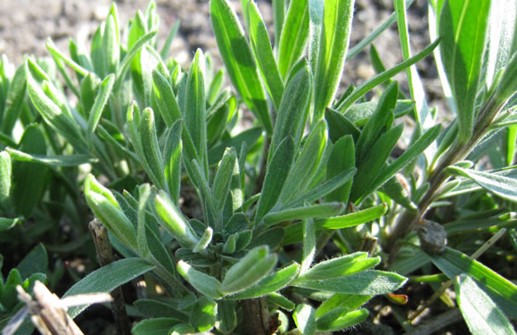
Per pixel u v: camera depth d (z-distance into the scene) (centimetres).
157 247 17
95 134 21
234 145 21
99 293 15
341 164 16
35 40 32
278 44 20
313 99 18
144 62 19
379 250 20
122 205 16
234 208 17
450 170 18
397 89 16
